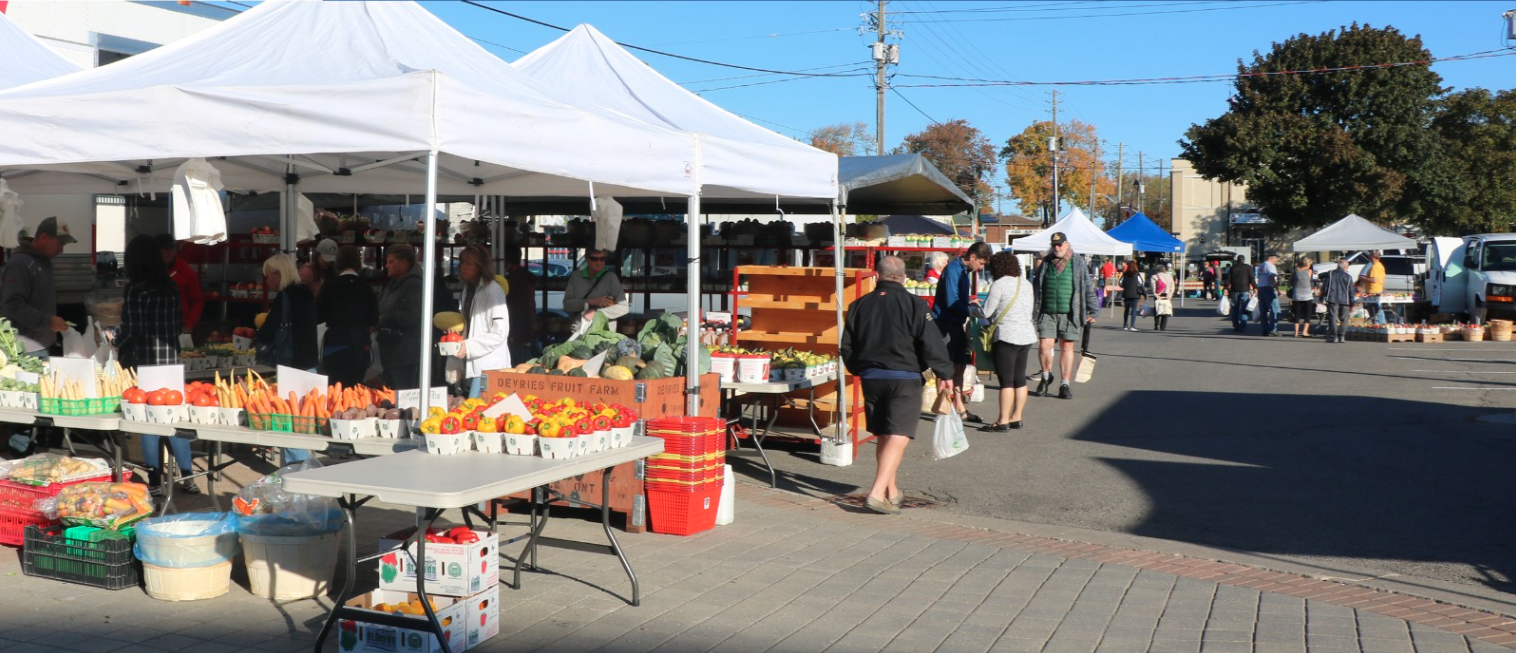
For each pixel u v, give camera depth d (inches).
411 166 392.5
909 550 278.5
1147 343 960.9
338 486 183.6
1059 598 239.3
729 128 348.5
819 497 343.0
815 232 576.4
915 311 317.1
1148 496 347.6
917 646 207.2
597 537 285.1
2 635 201.6
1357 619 225.6
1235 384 634.2
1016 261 472.7
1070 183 3331.7
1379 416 503.8
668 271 581.0
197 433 246.4
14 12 554.9
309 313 364.2
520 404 216.4
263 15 297.1
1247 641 211.6
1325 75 1763.0
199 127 234.2
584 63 359.9
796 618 222.1
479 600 200.8
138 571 234.8
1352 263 1331.2
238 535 232.8
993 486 362.9
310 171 409.7
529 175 407.2
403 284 341.1
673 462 286.2
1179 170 2807.6
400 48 265.0
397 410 238.7
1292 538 296.5
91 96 240.4
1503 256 1001.5
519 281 463.2
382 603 198.5
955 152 3117.6
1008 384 468.8
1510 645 209.9
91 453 352.2
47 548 236.2
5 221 380.8
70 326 338.6
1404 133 1745.8
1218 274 2190.0
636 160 276.2
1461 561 273.4
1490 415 503.5
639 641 205.8
